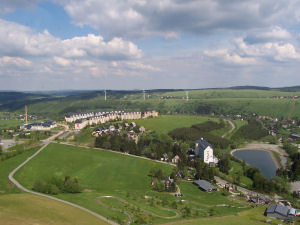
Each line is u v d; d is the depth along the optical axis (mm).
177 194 166250
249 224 121938
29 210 102938
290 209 142250
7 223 88750
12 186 149250
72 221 99125
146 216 116812
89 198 134500
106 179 188625
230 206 151750
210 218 124750
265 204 163500
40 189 141500
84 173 197250
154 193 164250
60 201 123000
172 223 112125
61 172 193875
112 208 121750
